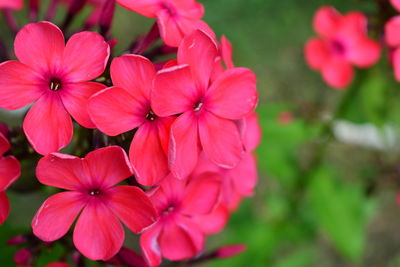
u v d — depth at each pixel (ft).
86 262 0.91
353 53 1.25
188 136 0.81
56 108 0.79
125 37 1.86
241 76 0.82
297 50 2.02
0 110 1.39
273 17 2.00
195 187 0.86
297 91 1.99
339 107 1.28
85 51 0.79
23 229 0.97
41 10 1.76
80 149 0.86
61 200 0.79
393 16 1.13
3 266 0.95
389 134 1.71
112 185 0.79
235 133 0.83
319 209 1.33
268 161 1.33
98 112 0.77
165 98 0.78
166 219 0.86
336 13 1.26
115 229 0.80
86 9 1.73
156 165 0.79
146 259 0.82
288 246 1.71
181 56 0.78
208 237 1.75
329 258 1.90
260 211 1.82
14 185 0.90
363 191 1.37
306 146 1.88
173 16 0.84
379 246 1.93
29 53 0.78
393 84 1.29
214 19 1.93
